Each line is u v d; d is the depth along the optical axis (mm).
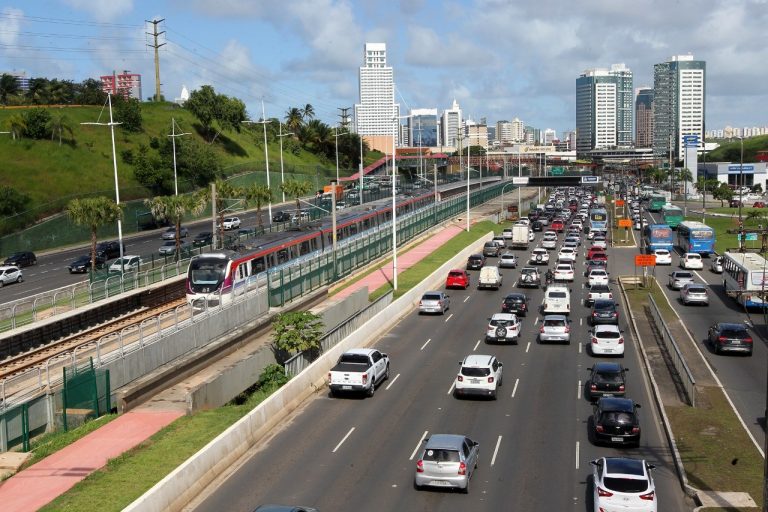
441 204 115938
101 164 121625
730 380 39375
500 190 176500
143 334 41156
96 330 47656
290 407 35094
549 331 48688
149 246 89875
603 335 45188
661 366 42469
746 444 29406
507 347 48281
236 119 172000
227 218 111750
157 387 36375
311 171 175250
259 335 48531
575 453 29047
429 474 25000
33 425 30734
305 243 67938
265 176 152125
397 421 33344
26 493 24578
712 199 189375
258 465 28250
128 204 107438
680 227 99125
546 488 25594
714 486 25328
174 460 26641
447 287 71375
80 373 32781
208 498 25172
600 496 22531
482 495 25062
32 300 46750
